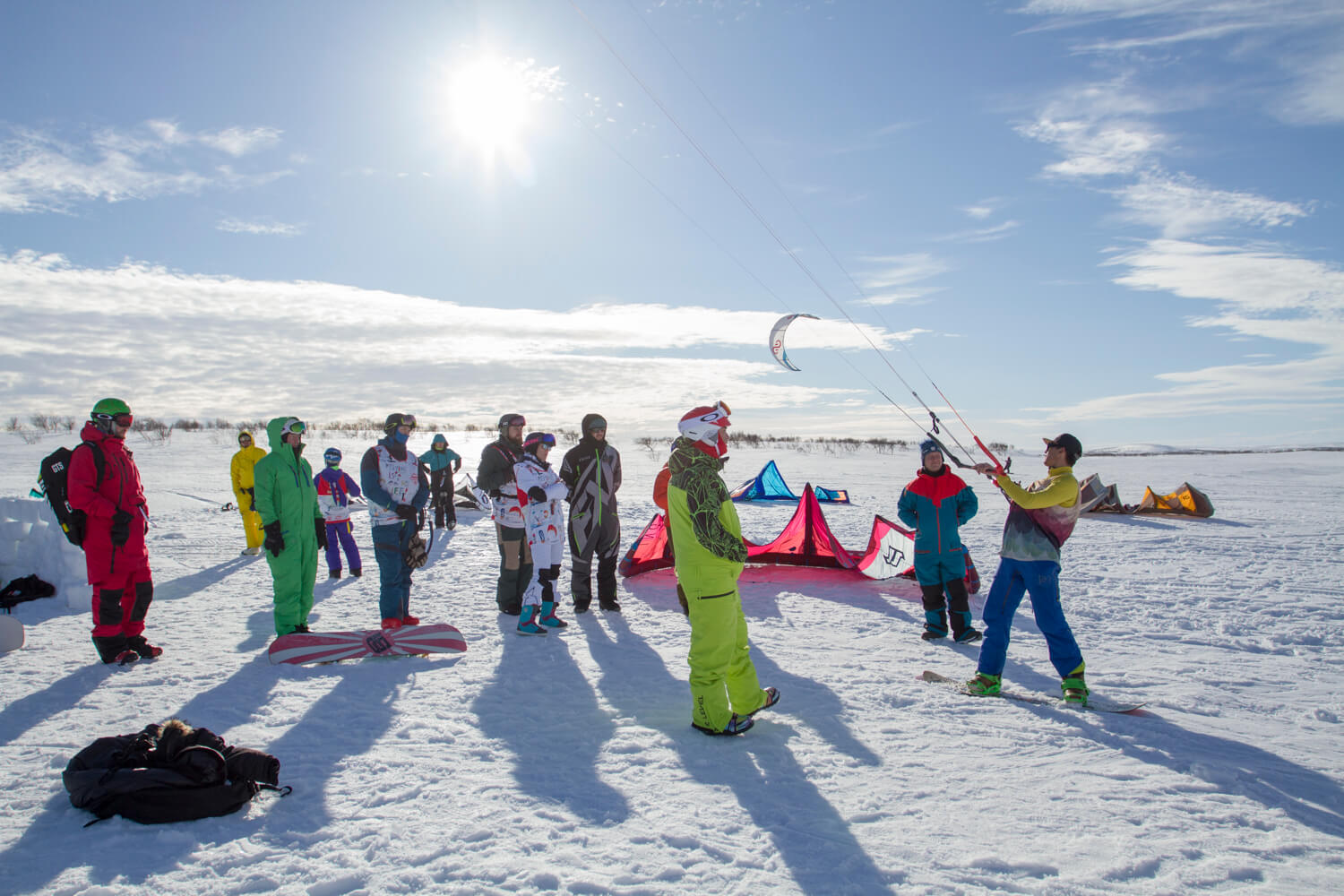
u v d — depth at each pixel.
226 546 11.26
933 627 6.61
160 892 2.70
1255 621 7.19
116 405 5.67
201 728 3.89
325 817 3.27
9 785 3.56
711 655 4.25
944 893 2.72
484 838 3.10
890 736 4.30
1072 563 10.47
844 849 3.03
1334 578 9.34
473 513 16.48
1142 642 6.50
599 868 2.86
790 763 3.90
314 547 6.42
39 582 7.59
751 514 16.09
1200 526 14.53
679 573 4.38
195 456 31.59
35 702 4.69
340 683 5.14
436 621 7.05
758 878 2.81
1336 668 5.78
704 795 3.52
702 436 4.34
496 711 4.65
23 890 2.70
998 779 3.74
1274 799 3.52
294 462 6.21
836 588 8.80
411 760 3.88
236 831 3.16
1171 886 2.78
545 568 6.66
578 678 5.35
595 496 7.46
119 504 5.55
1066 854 3.00
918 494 6.64
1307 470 33.00
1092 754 4.05
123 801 3.22
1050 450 5.04
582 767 3.83
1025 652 6.21
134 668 5.41
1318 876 2.86
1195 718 4.66
